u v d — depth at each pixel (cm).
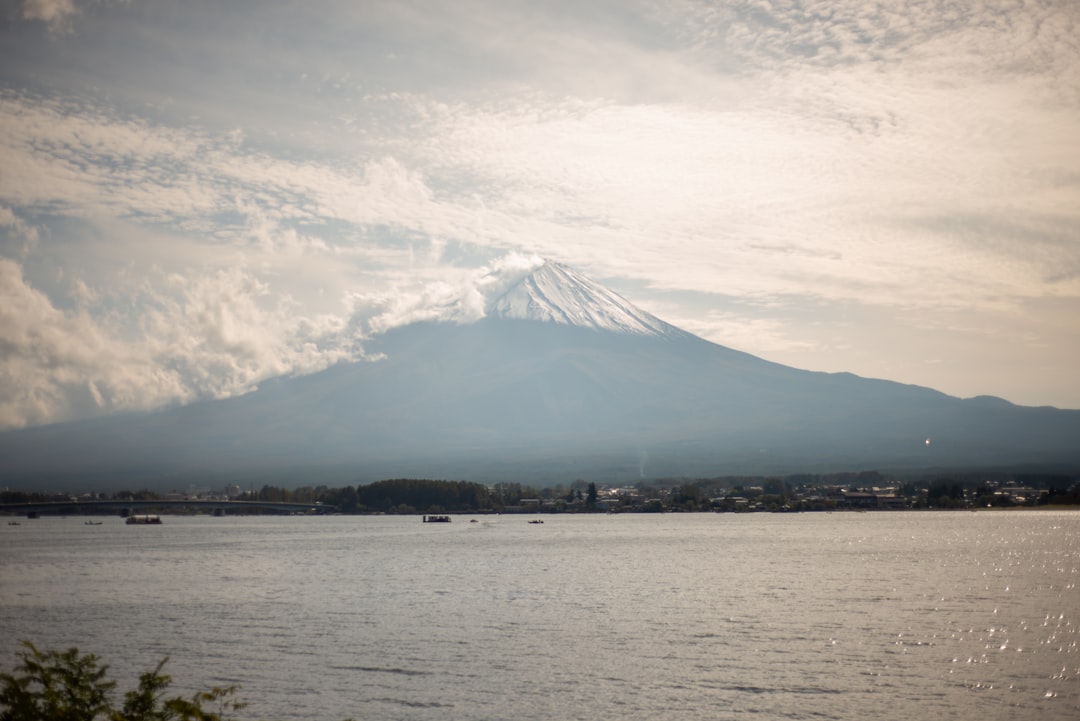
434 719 6088
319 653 7981
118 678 7169
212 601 11462
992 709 6253
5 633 9181
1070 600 10844
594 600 11106
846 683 6862
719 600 11006
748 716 6088
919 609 10181
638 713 6175
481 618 9775
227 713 6244
